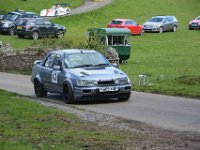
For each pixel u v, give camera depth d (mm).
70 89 36438
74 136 23359
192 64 75500
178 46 103688
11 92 42031
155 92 43781
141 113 31844
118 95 36812
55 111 30656
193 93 41406
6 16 121250
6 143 21500
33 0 178250
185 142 22453
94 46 67375
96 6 173250
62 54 39438
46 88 40969
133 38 118062
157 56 88562
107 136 23469
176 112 32219
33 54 69562
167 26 131625
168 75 59094
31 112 30094
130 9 169875
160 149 21016
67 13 156875
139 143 22141
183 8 178375
